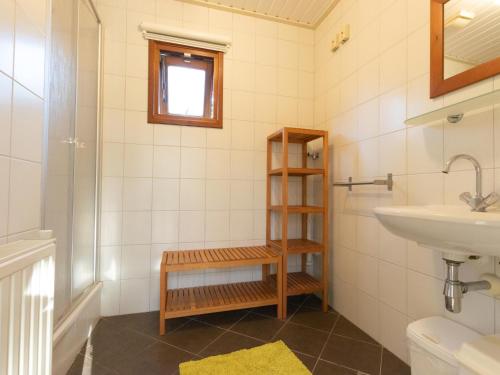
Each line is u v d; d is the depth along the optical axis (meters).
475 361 0.75
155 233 1.86
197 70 2.06
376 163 1.52
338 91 1.90
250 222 2.07
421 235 0.83
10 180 0.80
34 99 0.95
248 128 2.07
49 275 0.78
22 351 0.64
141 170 1.83
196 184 1.95
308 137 2.03
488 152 0.98
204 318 1.73
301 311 1.85
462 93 1.06
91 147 1.60
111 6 1.78
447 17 1.12
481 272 1.00
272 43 2.14
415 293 1.26
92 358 1.30
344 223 1.80
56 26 1.14
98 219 1.72
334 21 1.96
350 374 1.20
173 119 1.89
